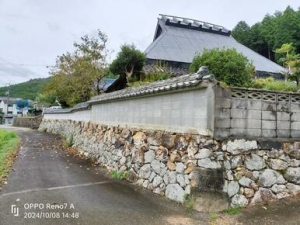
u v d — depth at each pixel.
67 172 7.16
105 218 3.84
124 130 7.09
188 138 4.48
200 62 8.28
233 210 3.95
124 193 5.11
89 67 16.67
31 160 9.01
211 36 21.84
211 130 4.05
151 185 5.37
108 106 8.56
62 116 18.95
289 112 4.68
